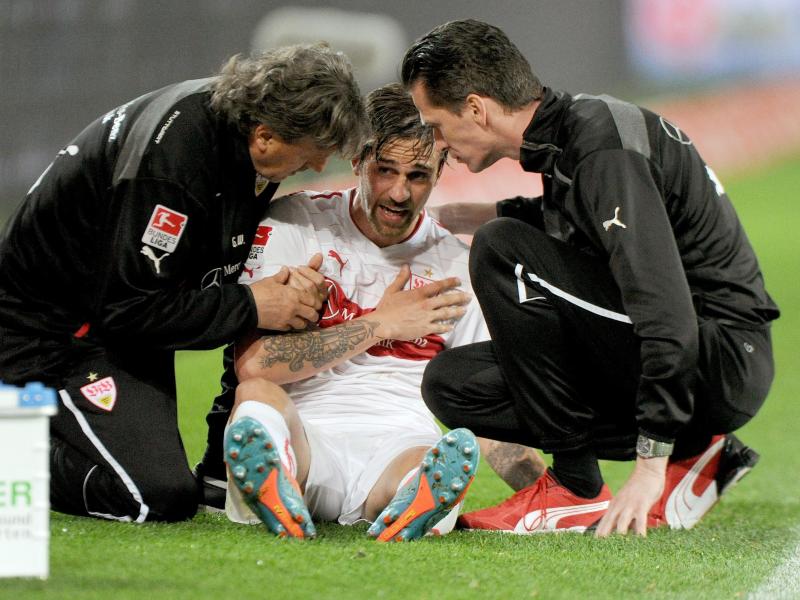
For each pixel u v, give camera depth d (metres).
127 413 10.38
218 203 10.25
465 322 11.70
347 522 10.50
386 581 7.92
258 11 45.66
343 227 11.54
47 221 10.23
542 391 10.55
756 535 11.09
